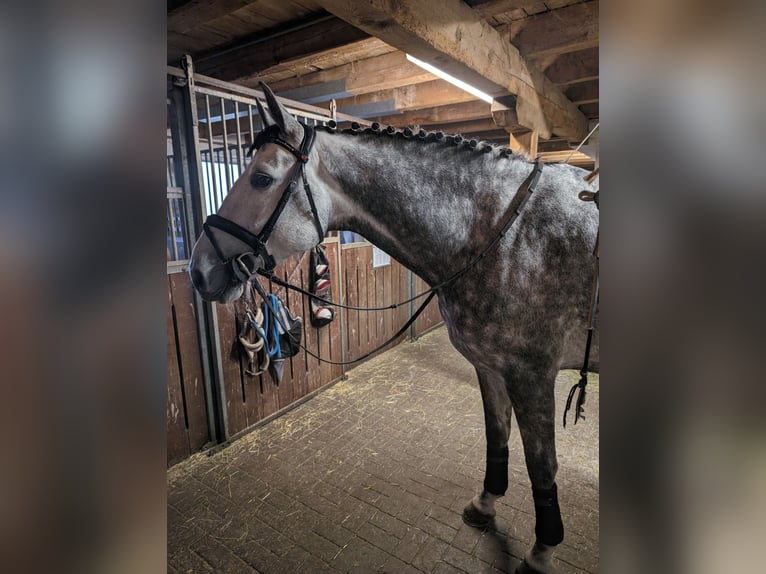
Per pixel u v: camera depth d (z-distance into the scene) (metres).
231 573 1.43
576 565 1.42
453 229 1.18
